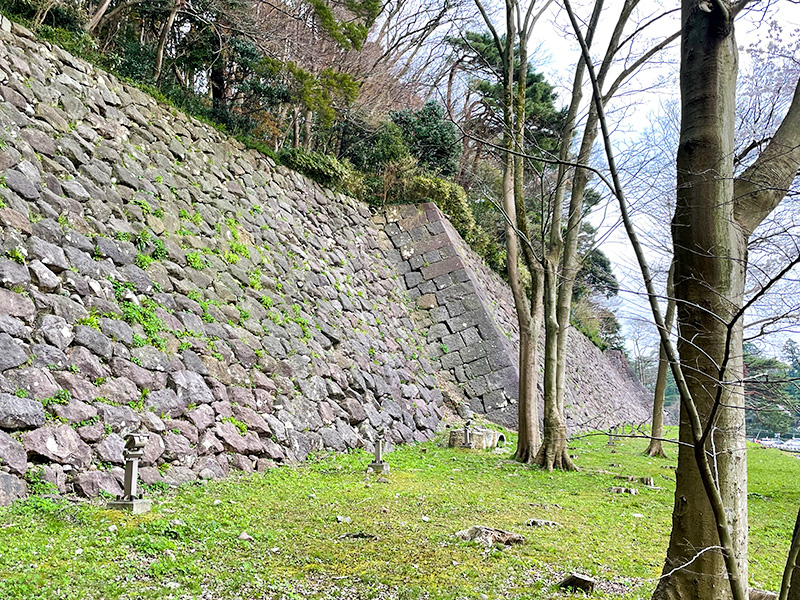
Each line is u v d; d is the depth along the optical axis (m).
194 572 4.05
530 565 4.82
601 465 12.40
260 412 8.66
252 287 10.45
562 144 11.61
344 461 9.13
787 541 6.52
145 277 8.17
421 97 25.48
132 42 13.23
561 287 11.62
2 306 5.88
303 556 4.69
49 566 3.76
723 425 3.26
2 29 8.60
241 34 14.83
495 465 10.49
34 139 7.93
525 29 11.37
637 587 4.47
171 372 7.46
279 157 14.88
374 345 13.24
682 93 3.65
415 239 17.52
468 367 15.56
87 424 5.95
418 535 5.45
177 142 11.20
